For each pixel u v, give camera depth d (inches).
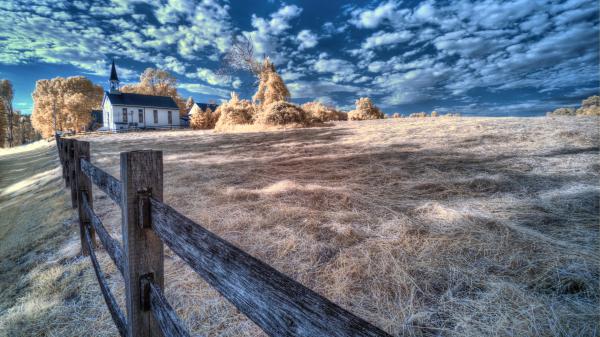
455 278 85.0
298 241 114.6
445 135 340.2
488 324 67.2
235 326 76.6
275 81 844.0
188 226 38.7
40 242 156.6
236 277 31.2
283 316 25.8
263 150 367.6
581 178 160.4
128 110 1551.4
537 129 311.9
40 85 1862.7
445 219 123.5
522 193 146.5
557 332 62.7
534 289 77.0
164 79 2365.9
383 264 94.3
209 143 494.0
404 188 170.9
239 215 146.8
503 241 100.9
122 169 50.8
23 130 2950.3
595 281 76.8
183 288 93.4
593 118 398.6
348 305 78.4
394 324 70.3
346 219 132.4
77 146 123.0
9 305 102.7
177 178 244.1
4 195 393.4
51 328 85.5
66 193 244.5
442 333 66.3
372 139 367.9
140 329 54.1
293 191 179.2
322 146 352.8
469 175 183.5
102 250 127.0
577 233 102.3
